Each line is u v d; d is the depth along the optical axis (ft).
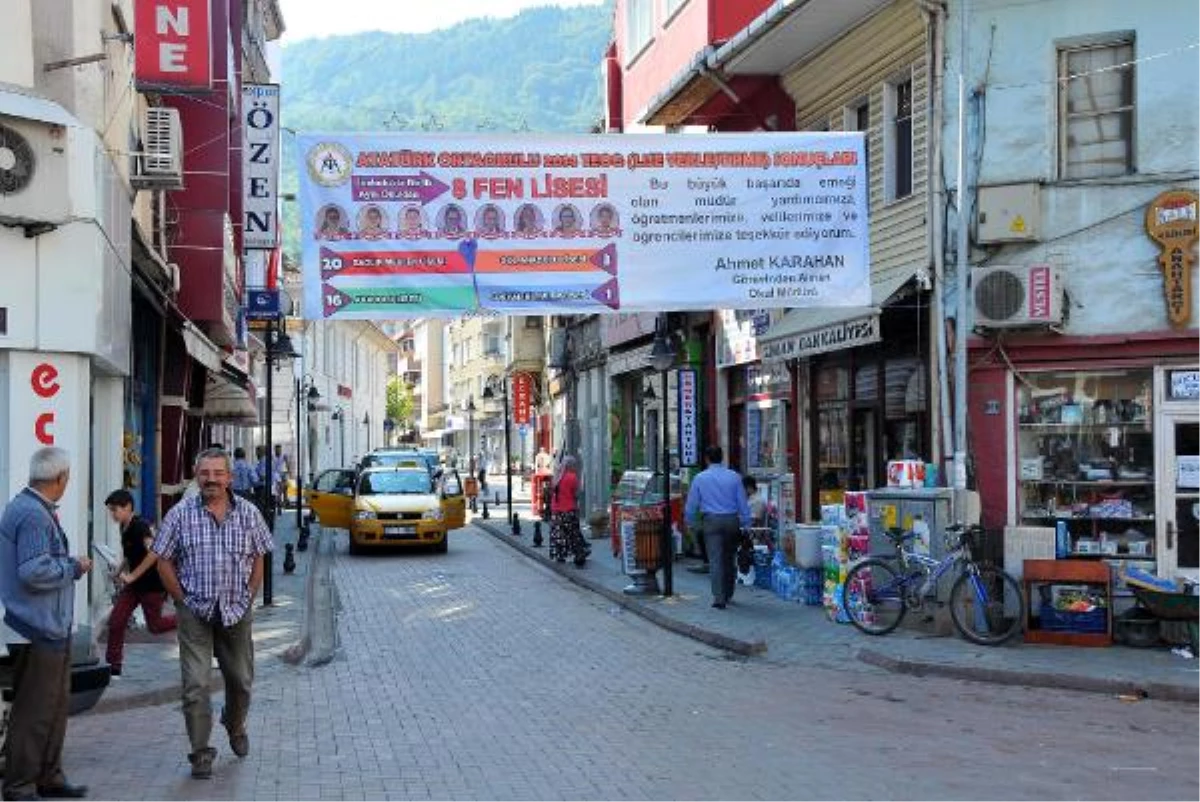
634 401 97.66
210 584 25.80
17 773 23.22
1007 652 39.81
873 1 49.34
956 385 45.44
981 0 45.83
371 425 234.58
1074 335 44.37
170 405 64.39
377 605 57.31
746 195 43.91
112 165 41.65
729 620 47.88
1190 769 26.22
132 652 41.01
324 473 93.56
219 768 26.48
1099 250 44.11
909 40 49.29
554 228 43.09
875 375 53.83
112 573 36.99
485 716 32.12
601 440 105.40
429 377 333.83
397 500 85.05
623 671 39.17
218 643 26.89
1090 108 44.98
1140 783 25.02
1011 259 45.37
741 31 55.77
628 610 54.03
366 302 42.29
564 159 43.14
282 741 29.22
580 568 69.82
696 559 70.23
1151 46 43.50
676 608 51.39
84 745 28.89
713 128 68.49
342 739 29.37
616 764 26.53
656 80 71.61
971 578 41.88
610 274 43.29
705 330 75.41
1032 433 45.34
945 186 46.47
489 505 149.59
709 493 51.42
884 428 52.80
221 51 60.23
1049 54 45.06
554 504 72.84
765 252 43.98
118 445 48.32
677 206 43.65
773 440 65.00
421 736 29.66
